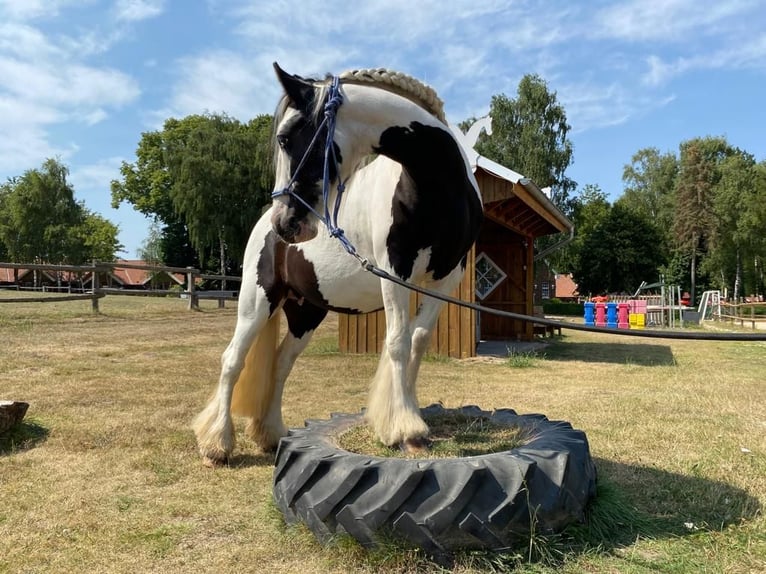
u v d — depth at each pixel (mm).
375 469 2434
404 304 2842
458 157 2824
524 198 9352
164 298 23203
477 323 12000
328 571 2334
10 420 4211
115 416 4988
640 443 4129
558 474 2496
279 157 2803
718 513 2859
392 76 2852
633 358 10148
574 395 6223
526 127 30250
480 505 2332
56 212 43875
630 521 2713
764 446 4070
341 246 3254
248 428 4160
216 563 2443
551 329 15539
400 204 2775
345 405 5586
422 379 7352
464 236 2938
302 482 2588
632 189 53969
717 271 42969
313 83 2852
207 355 8680
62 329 10570
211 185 33688
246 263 3969
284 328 12008
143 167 43812
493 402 5840
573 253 39406
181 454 3988
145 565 2432
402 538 2336
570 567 2307
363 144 2732
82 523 2857
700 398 6000
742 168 41594
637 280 38500
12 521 2881
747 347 12547
